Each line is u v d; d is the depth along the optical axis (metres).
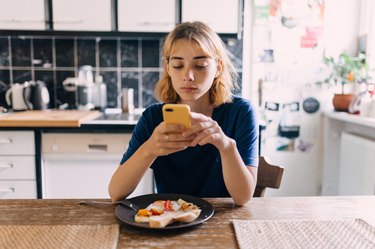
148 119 1.08
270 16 2.34
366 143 1.92
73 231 0.71
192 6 2.06
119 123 1.92
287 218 0.78
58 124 1.89
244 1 2.09
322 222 0.76
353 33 2.36
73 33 2.09
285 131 2.44
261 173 1.08
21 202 0.88
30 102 2.35
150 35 2.10
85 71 2.41
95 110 2.42
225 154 0.83
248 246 0.65
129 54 2.42
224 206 0.86
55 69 2.42
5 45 2.39
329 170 2.43
